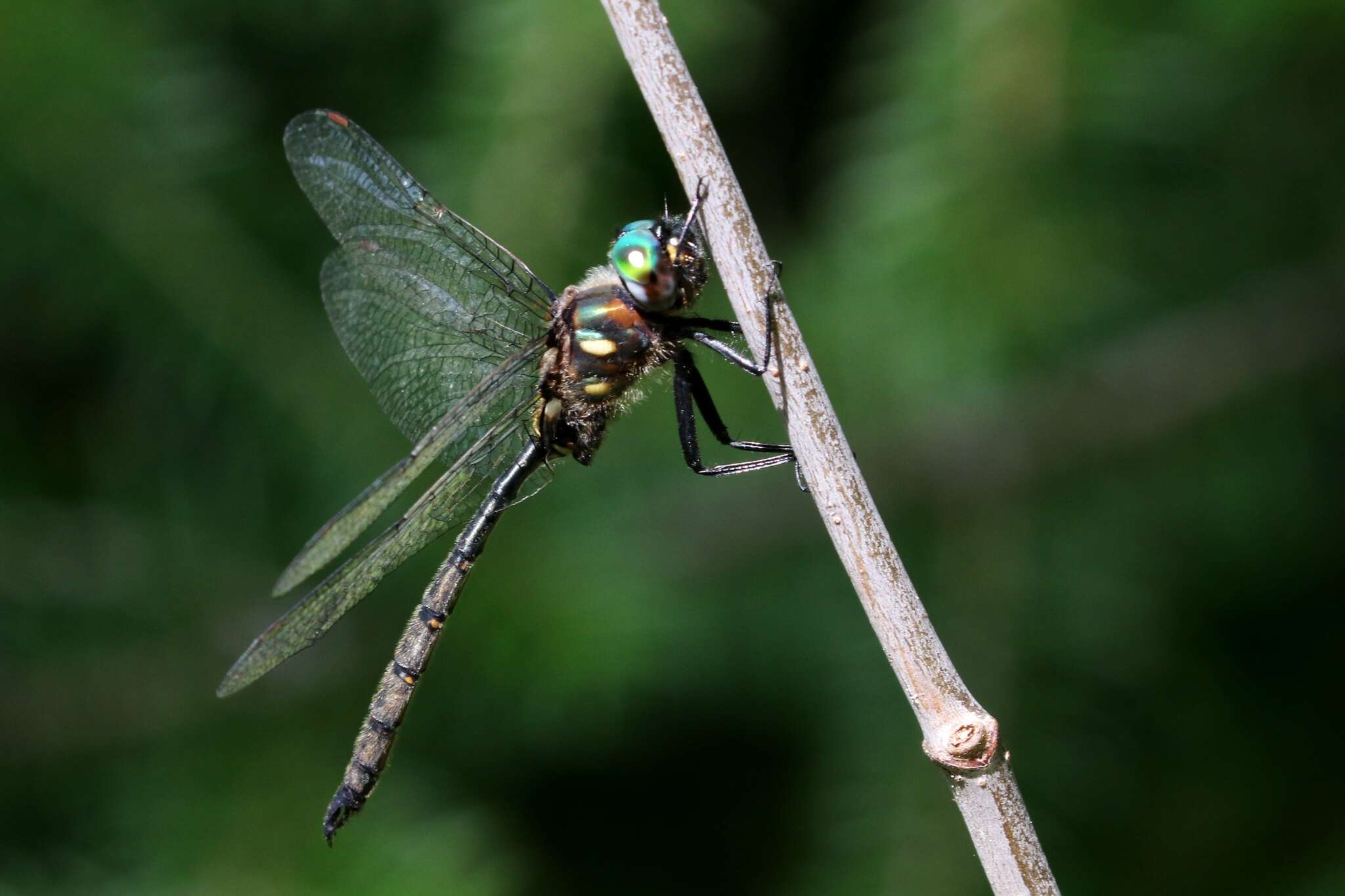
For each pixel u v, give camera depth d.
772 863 0.73
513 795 0.72
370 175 0.69
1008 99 0.69
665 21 0.66
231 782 0.70
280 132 0.72
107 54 0.71
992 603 0.70
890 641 0.66
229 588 0.71
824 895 0.69
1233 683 0.72
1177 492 0.71
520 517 0.71
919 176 0.69
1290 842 0.71
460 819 0.70
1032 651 0.70
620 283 0.69
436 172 0.71
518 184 0.70
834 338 0.70
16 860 0.70
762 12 0.71
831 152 0.72
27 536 0.71
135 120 0.71
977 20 0.69
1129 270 0.69
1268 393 0.71
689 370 0.70
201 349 0.71
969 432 0.71
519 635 0.70
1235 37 0.69
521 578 0.71
